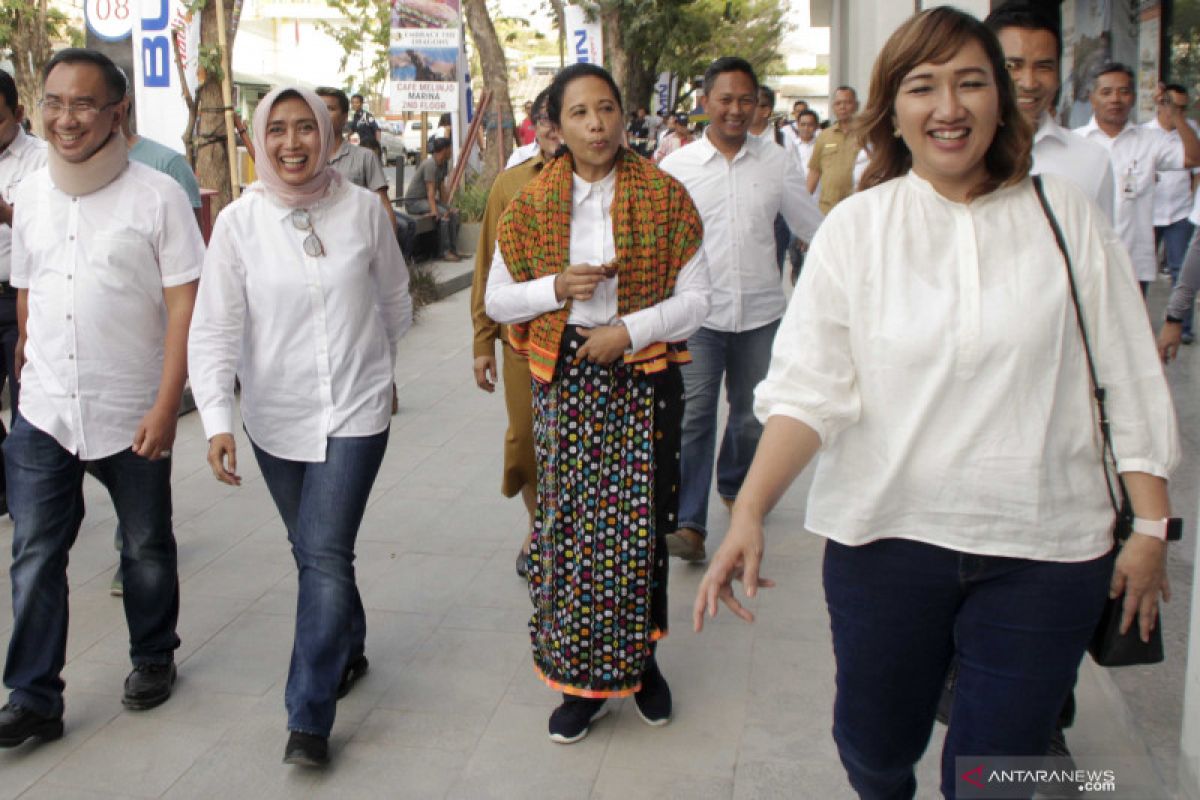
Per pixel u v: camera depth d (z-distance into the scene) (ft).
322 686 11.05
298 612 11.29
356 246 11.51
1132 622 7.07
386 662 13.39
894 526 7.16
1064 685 7.06
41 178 12.00
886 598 7.25
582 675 11.16
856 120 7.47
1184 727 9.14
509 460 13.94
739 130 15.61
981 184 7.01
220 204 32.45
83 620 14.82
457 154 56.18
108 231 11.67
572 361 10.75
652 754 11.30
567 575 11.07
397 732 11.87
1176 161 27.89
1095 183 11.12
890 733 7.65
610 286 10.71
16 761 11.48
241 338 11.44
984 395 6.82
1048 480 6.87
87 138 11.47
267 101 11.04
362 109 58.85
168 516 12.46
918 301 6.95
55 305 11.70
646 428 10.80
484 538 17.35
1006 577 6.96
